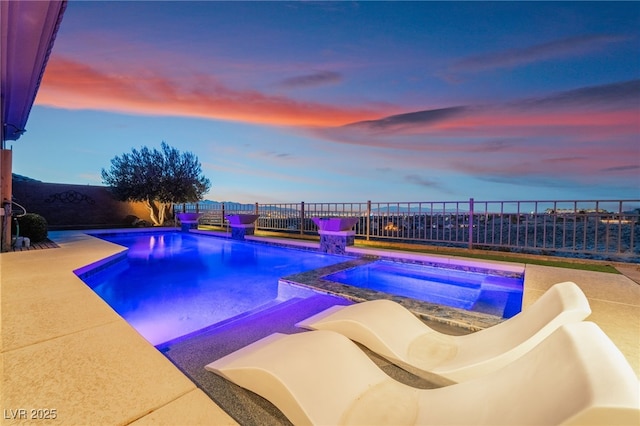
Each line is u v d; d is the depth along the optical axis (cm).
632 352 179
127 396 119
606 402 57
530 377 88
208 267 628
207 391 142
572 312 116
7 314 216
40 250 536
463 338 179
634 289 321
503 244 569
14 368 141
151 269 608
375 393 122
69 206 1261
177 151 1496
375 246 727
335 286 343
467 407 98
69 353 157
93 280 442
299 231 913
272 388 122
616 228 480
